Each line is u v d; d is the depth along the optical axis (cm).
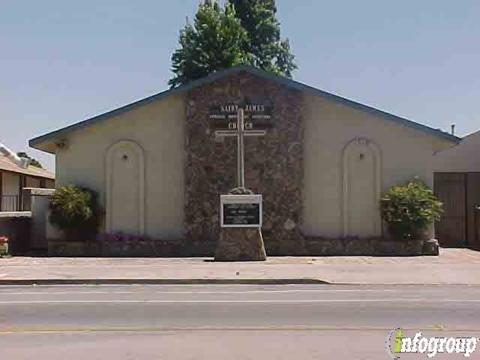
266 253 2475
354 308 1301
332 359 870
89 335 1036
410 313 1238
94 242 2480
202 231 2497
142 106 2539
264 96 2514
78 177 2550
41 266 2086
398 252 2453
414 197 2436
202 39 4641
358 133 2544
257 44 5012
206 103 2516
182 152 2548
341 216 2534
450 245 2966
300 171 2506
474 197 3089
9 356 893
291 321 1155
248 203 2258
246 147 2505
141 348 940
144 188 2544
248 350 924
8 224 2588
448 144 2555
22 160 4116
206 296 1495
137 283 1775
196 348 938
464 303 1372
